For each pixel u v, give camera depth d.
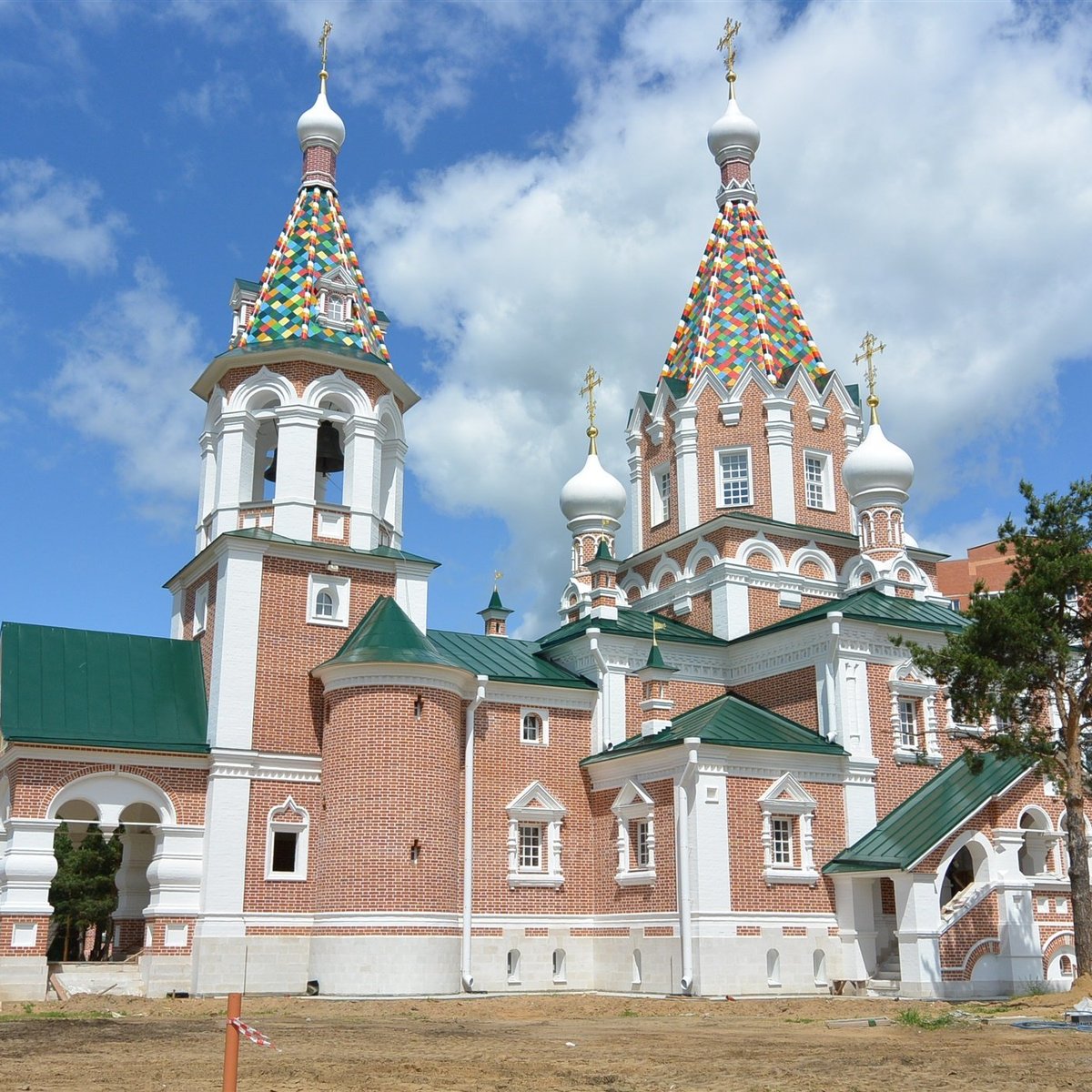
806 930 40.72
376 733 39.75
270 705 41.47
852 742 43.47
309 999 36.66
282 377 44.94
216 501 45.22
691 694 48.47
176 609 47.78
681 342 58.44
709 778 40.34
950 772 44.62
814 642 45.38
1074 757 36.50
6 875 36.94
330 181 49.97
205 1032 26.97
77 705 40.16
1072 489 37.47
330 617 43.62
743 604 50.41
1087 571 35.62
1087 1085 18.56
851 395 57.31
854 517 54.03
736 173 60.50
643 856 42.75
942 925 38.56
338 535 44.41
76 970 38.69
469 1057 22.41
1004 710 35.41
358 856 38.81
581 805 45.44
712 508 53.50
